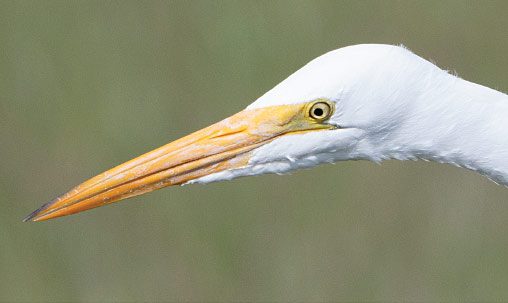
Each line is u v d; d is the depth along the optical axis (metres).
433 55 12.92
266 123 8.00
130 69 13.01
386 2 13.04
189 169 8.13
